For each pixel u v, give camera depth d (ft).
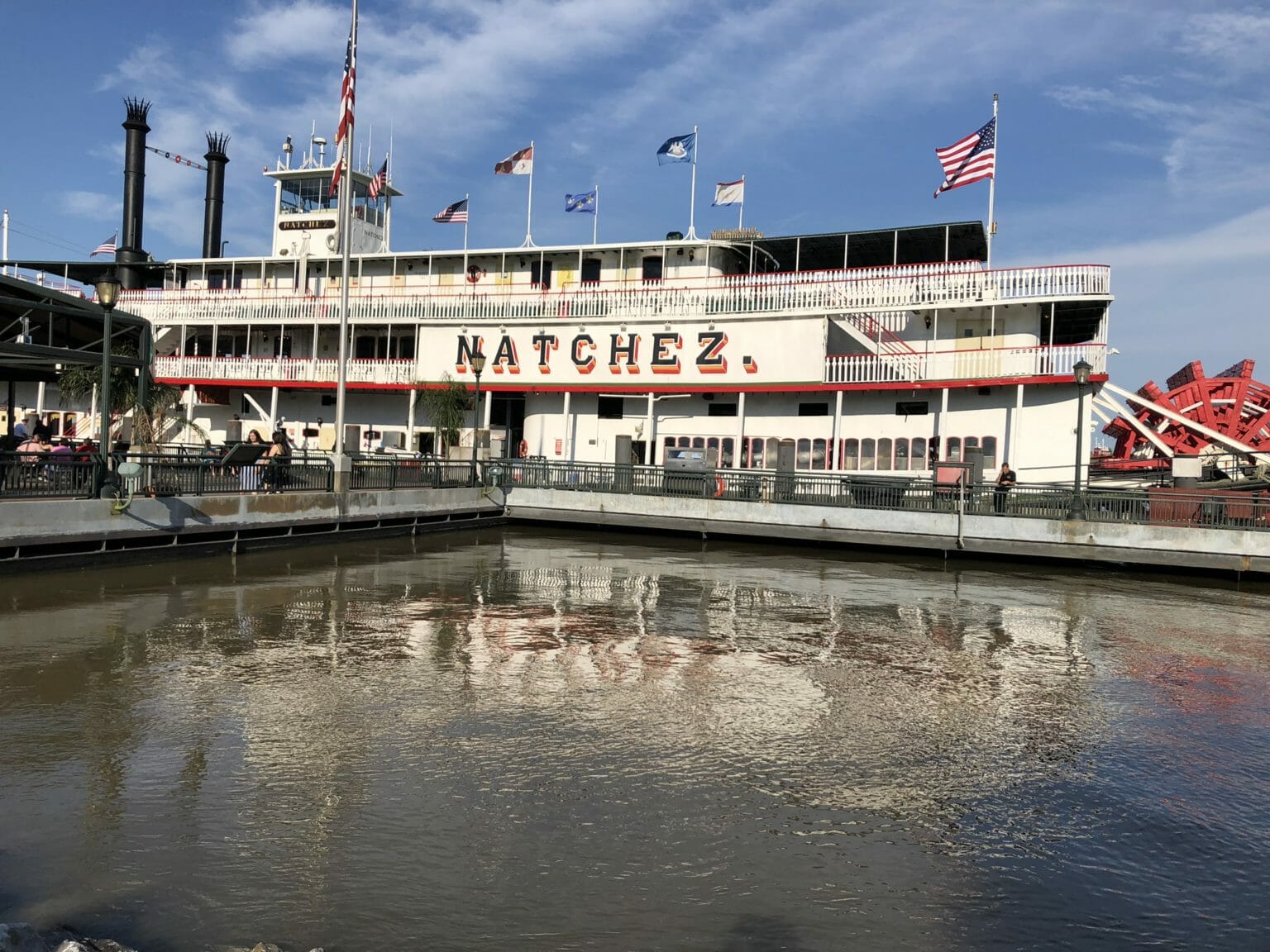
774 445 105.70
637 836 21.21
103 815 21.29
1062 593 62.08
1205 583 67.62
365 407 123.65
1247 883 20.08
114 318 69.46
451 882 18.71
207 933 16.42
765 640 43.91
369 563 65.77
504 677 35.14
